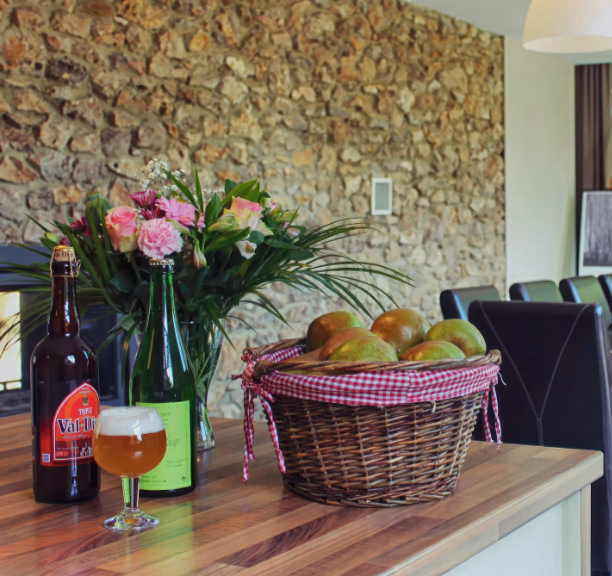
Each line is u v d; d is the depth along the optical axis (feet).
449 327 3.89
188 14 13.57
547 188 23.67
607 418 7.32
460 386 3.41
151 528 3.19
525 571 3.80
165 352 3.66
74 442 3.57
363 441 3.37
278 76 15.24
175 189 4.59
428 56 18.89
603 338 7.30
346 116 16.72
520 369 7.68
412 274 18.56
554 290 13.38
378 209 17.53
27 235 11.41
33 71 11.41
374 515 3.32
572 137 25.09
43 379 3.56
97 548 2.97
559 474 3.95
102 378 11.93
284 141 15.44
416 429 3.40
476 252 20.62
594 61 24.67
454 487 3.70
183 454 3.67
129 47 12.67
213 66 14.02
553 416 7.55
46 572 2.73
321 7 16.14
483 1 18.42
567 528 4.20
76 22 11.91
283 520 3.27
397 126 18.02
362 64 17.10
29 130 11.43
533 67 22.79
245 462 3.67
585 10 9.86
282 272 4.49
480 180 20.67
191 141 13.66
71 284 3.61
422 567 2.87
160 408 3.62
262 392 3.47
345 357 3.46
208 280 4.32
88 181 12.18
